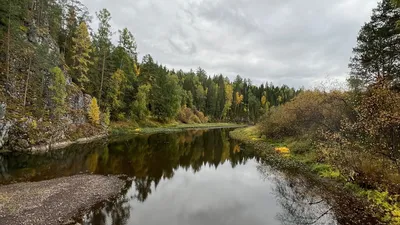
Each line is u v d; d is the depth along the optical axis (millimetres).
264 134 39406
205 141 43312
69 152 27750
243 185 17797
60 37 50875
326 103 24125
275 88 150375
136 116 60500
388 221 10336
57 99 32125
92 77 49500
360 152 14805
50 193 14727
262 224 11375
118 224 11297
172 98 73500
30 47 34125
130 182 18188
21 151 25219
